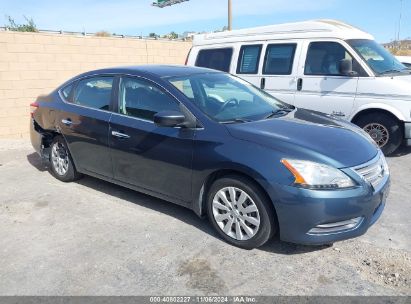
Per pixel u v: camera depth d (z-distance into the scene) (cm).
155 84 423
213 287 306
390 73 648
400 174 564
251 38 770
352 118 658
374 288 302
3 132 950
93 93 488
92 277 322
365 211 329
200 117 381
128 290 304
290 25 727
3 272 331
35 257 353
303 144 338
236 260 342
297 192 318
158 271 328
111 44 1142
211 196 375
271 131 360
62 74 1038
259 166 332
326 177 318
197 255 351
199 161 371
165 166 402
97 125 464
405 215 428
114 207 459
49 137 559
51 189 522
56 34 1012
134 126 425
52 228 408
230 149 351
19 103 965
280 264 335
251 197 345
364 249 357
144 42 1231
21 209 458
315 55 688
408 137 622
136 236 387
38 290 306
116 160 452
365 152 349
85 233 396
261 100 463
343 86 656
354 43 663
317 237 326
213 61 820
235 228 362
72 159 524
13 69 942
